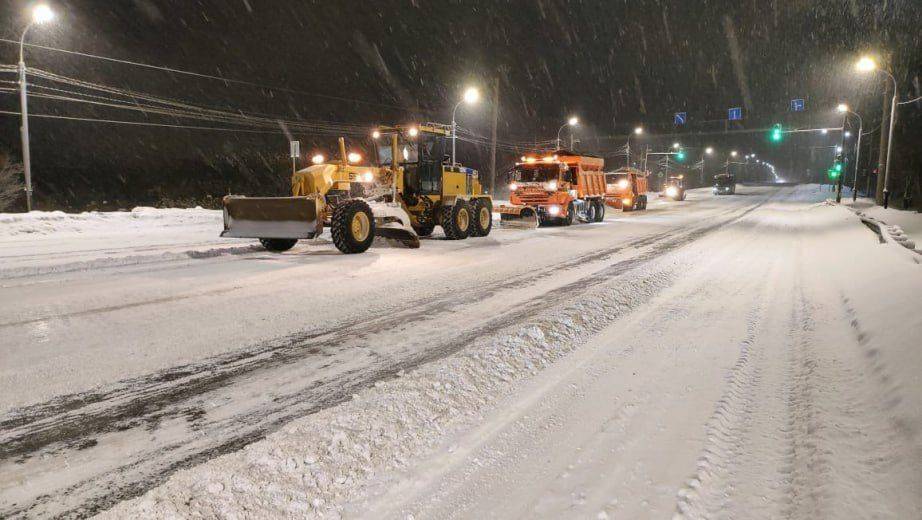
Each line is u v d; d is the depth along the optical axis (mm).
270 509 2881
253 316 6902
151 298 7789
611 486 3137
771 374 4988
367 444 3541
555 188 22281
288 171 50062
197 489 2992
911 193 44812
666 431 3820
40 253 12078
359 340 5980
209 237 16234
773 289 9070
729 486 3143
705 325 6703
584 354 5531
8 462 3383
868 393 4379
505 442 3656
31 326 6266
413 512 2902
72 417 4016
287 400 4379
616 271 10789
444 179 16297
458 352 5496
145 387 4586
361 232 12883
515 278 9867
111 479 3215
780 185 107500
